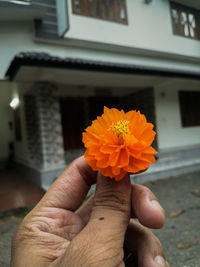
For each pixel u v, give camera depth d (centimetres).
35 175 634
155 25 838
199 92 981
